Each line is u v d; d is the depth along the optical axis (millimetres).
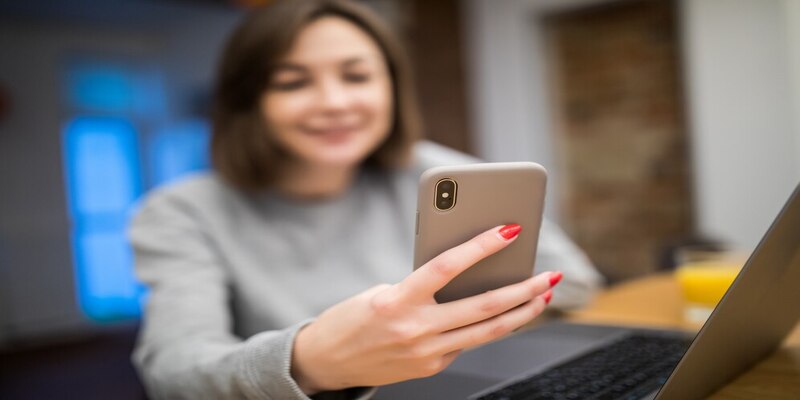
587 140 3918
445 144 4293
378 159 1329
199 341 768
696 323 1040
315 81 1101
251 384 575
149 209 1110
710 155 3498
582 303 1200
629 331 919
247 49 1095
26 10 4938
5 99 4973
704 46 3463
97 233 5445
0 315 4938
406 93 1279
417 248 538
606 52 3799
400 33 4348
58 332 5180
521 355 812
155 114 5809
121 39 5555
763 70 3307
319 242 1224
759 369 665
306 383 570
